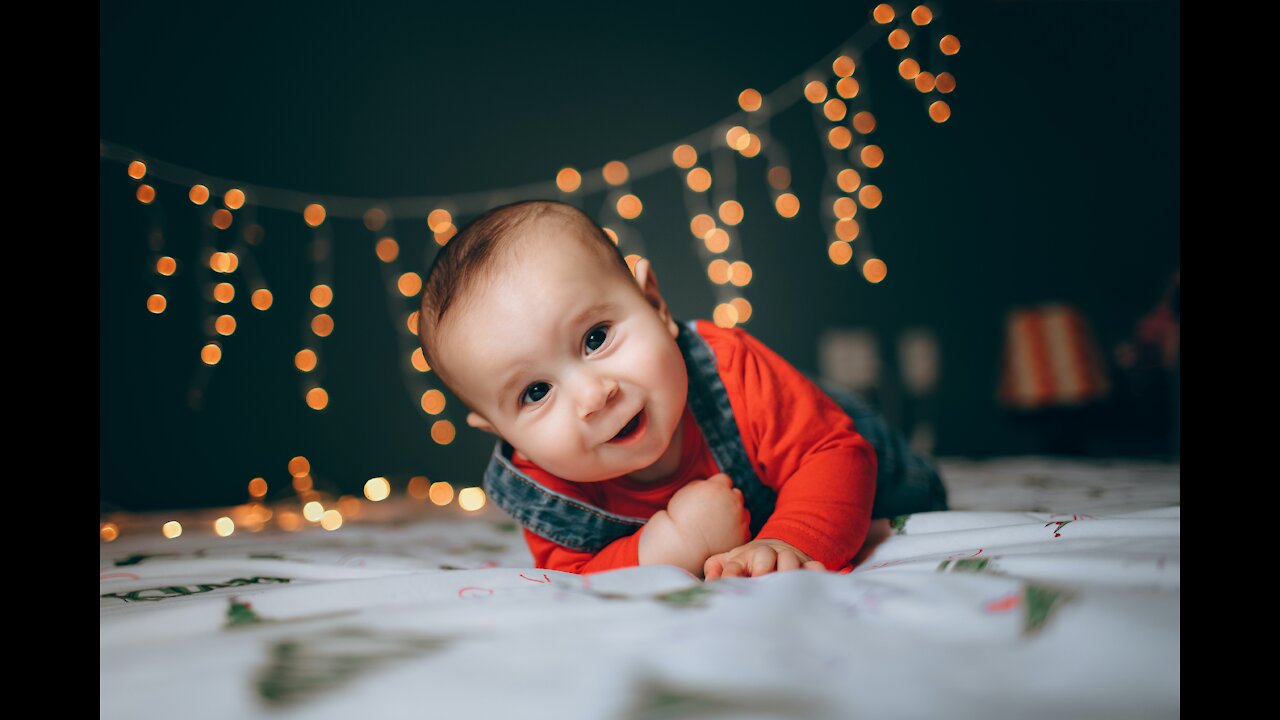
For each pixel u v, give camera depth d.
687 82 3.85
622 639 0.50
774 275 3.79
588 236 0.89
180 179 3.41
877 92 3.90
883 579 0.61
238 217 3.48
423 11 3.74
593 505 1.01
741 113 3.85
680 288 3.77
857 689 0.40
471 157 3.72
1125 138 3.91
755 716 0.38
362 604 0.65
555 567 0.99
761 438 0.98
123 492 3.28
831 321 3.80
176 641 0.56
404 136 3.68
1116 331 3.82
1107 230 3.87
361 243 3.60
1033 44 3.94
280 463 3.45
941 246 3.85
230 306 3.43
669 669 0.44
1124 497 1.35
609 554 0.91
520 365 0.84
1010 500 1.42
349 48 3.66
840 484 0.89
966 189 3.88
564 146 3.78
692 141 3.83
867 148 3.81
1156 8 3.91
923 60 3.92
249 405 3.43
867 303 3.81
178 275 3.37
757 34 3.88
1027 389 3.69
